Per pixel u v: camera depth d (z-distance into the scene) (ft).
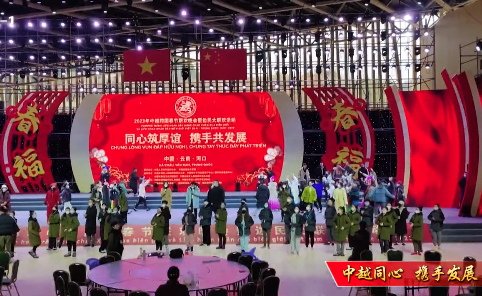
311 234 49.98
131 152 77.30
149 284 27.84
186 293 24.94
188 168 77.30
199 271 30.76
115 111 77.46
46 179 76.48
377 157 90.74
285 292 34.53
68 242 47.24
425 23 94.12
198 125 77.51
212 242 53.57
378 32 93.61
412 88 98.07
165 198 60.90
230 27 93.09
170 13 77.82
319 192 64.59
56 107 76.74
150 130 77.46
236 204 69.87
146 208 68.03
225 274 29.94
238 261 34.01
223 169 77.51
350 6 84.17
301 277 38.58
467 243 52.70
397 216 48.01
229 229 53.36
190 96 77.66
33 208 70.69
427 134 67.87
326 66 100.01
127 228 53.21
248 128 77.56
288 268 41.57
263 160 77.30
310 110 96.12
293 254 47.14
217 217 49.96
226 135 77.56
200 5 78.84
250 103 77.61
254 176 77.25
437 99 67.67
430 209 65.92
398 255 32.94
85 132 77.00
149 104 77.56
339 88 75.46
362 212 49.73
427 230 53.67
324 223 54.60
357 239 37.32
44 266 43.55
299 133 77.15
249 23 91.25
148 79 65.31
